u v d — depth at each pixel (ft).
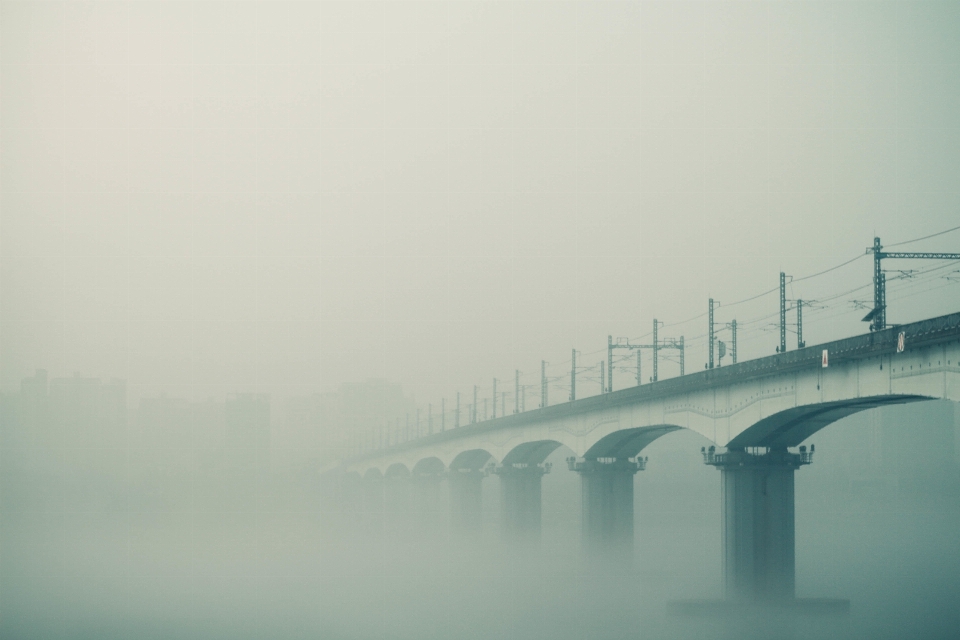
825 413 241.35
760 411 252.01
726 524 276.62
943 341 181.47
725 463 273.13
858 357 209.15
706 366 300.20
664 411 314.55
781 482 272.31
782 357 237.86
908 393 193.67
